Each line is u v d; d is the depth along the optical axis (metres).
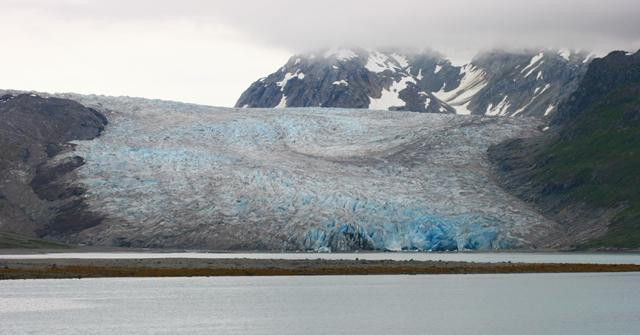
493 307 151.75
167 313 142.62
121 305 152.00
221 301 159.12
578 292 175.12
